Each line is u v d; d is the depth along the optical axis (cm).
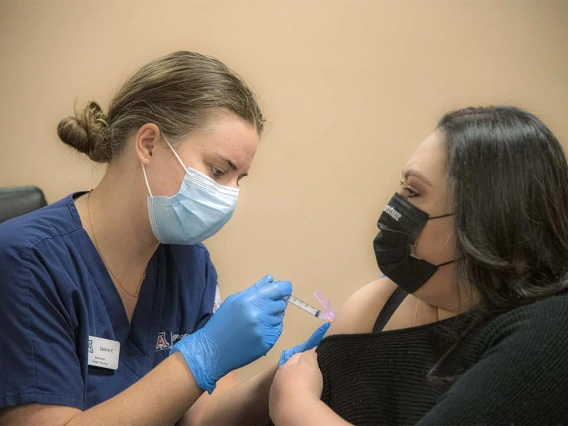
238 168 130
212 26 199
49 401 113
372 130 196
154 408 114
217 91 124
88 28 204
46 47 206
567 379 72
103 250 134
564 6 184
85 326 124
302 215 203
